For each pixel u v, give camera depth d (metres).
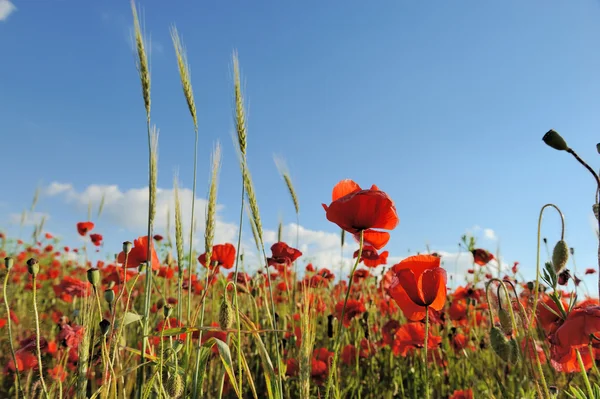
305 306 0.37
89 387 0.46
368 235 0.36
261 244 0.40
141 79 0.37
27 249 1.25
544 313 0.38
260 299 0.67
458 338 0.74
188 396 0.37
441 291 0.33
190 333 0.39
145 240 0.44
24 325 0.73
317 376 0.56
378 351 0.79
